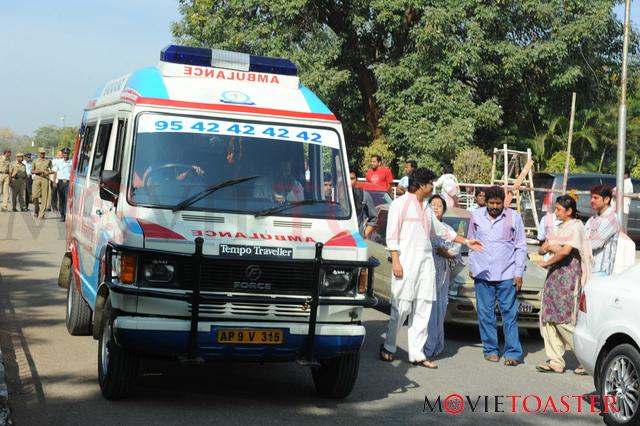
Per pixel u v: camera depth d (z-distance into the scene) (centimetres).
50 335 976
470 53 2980
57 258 1681
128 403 705
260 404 729
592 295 773
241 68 822
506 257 975
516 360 972
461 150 2917
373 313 1268
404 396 791
